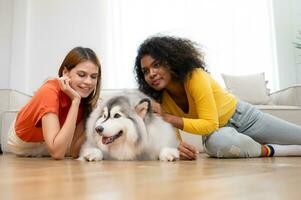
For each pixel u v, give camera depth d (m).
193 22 3.64
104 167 1.06
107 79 3.52
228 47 3.63
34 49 3.53
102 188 0.56
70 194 0.49
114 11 3.61
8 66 3.49
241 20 3.67
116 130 1.37
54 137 1.44
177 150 1.44
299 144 1.78
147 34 3.60
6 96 2.55
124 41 3.58
